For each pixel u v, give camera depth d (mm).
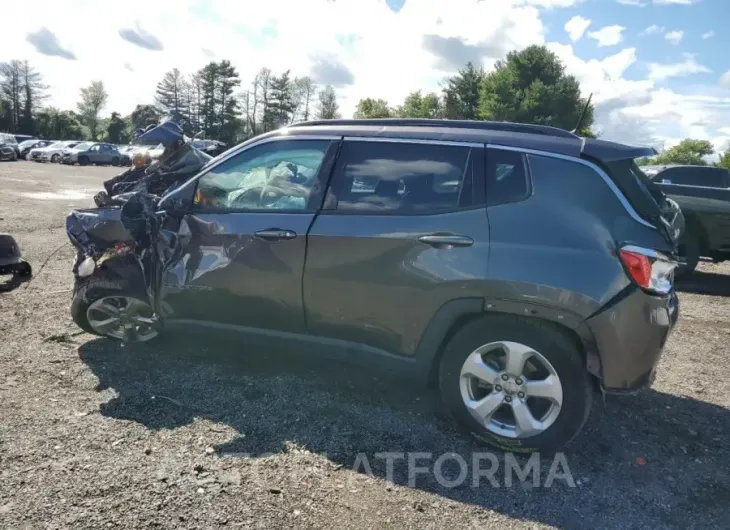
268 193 3906
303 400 3859
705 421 3912
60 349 4508
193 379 4090
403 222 3473
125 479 2896
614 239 3121
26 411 3512
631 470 3256
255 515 2697
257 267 3809
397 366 3582
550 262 3154
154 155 5855
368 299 3555
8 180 21031
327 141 3822
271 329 3891
